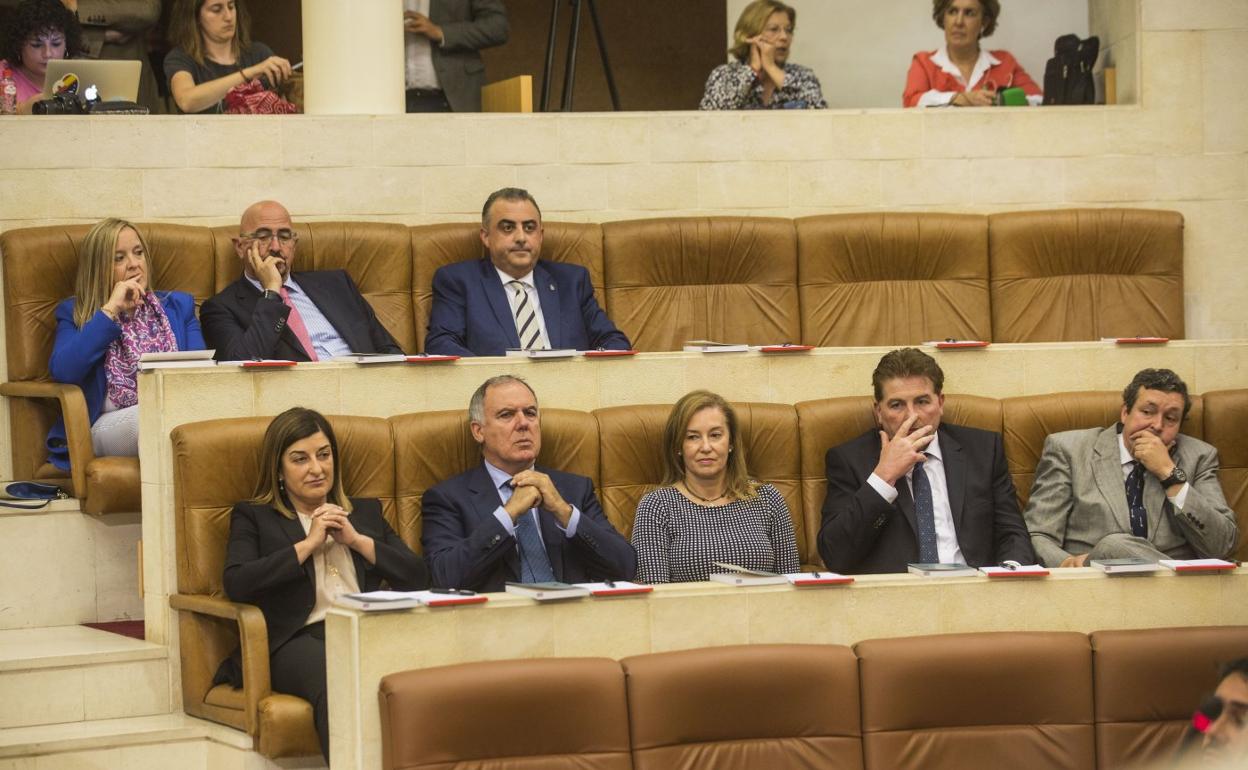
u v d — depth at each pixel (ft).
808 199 74.08
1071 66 77.82
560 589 43.42
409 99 76.33
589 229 68.54
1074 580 46.52
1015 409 58.03
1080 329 70.69
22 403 60.75
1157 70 76.18
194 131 68.59
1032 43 83.51
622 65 103.09
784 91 76.23
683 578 52.19
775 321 69.05
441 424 53.83
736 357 59.93
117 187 67.72
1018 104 76.48
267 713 45.44
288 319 61.16
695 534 52.49
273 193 69.46
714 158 73.31
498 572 50.78
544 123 71.87
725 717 41.96
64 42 70.23
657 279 68.80
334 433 51.34
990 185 75.25
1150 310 71.41
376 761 41.19
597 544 50.62
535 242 64.44
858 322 69.51
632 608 43.98
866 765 42.75
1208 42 76.38
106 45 77.10
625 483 55.62
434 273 66.39
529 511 51.90
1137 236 71.51
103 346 57.67
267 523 48.88
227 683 49.67
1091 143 75.77
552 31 77.56
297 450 49.16
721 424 53.36
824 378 60.54
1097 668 44.01
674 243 68.54
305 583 48.34
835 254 69.87
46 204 66.90
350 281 64.28
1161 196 76.23
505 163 71.61
